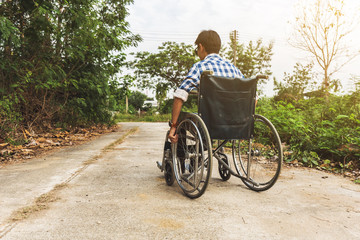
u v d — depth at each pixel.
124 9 8.86
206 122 2.13
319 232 1.58
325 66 14.54
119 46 8.75
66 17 5.84
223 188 2.46
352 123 4.66
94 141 5.82
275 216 1.81
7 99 5.00
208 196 2.21
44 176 2.76
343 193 2.34
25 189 2.31
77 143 5.50
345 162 3.54
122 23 9.02
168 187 2.45
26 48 5.72
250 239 1.48
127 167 3.24
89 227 1.60
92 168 3.15
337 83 6.07
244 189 2.43
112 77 9.47
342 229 1.62
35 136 5.90
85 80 7.50
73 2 5.88
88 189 2.34
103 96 8.94
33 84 6.27
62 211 1.83
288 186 2.54
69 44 6.76
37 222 1.66
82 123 8.70
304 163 3.62
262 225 1.66
